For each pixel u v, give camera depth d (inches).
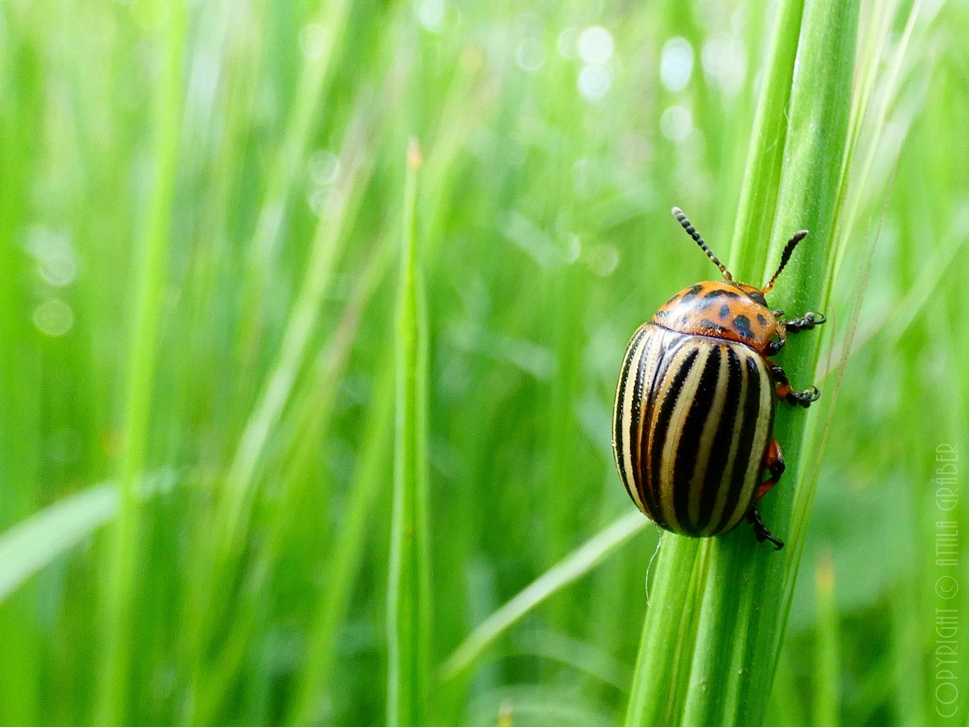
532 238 3.1
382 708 2.5
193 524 2.2
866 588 2.4
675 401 1.8
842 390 2.6
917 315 2.1
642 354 1.9
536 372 2.9
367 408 2.8
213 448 2.3
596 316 3.3
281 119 2.3
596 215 3.1
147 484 2.0
